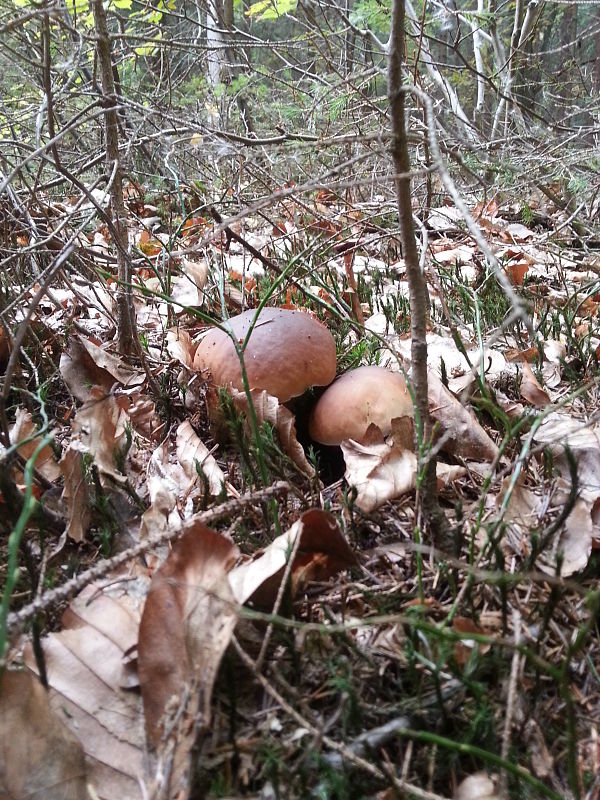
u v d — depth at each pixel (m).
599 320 0.66
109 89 0.52
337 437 0.44
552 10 1.59
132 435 0.47
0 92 0.85
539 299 0.75
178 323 0.64
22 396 0.48
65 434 0.48
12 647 0.28
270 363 0.45
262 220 0.96
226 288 0.71
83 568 0.36
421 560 0.34
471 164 0.91
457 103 1.27
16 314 0.59
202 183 0.94
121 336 0.56
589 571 0.34
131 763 0.25
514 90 1.43
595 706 0.28
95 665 0.28
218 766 0.25
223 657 0.26
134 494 0.40
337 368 0.56
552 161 0.91
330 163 0.93
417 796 0.23
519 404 0.51
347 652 0.29
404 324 0.68
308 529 0.32
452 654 0.26
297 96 1.03
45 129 0.83
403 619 0.23
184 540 0.28
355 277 0.82
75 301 0.65
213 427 0.48
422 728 0.26
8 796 0.23
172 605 0.27
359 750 0.25
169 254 0.64
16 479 0.40
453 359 0.58
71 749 0.24
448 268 0.82
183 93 1.33
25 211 0.56
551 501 0.39
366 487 0.39
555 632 0.31
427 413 0.34
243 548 0.36
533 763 0.25
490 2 1.27
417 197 0.98
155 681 0.26
